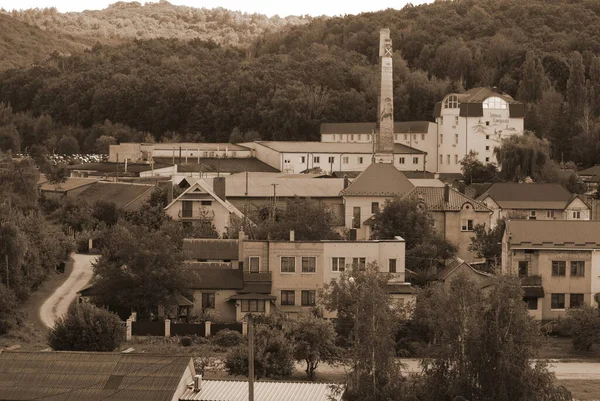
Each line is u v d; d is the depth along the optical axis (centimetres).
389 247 17975
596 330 16525
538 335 11612
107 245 18362
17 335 16025
